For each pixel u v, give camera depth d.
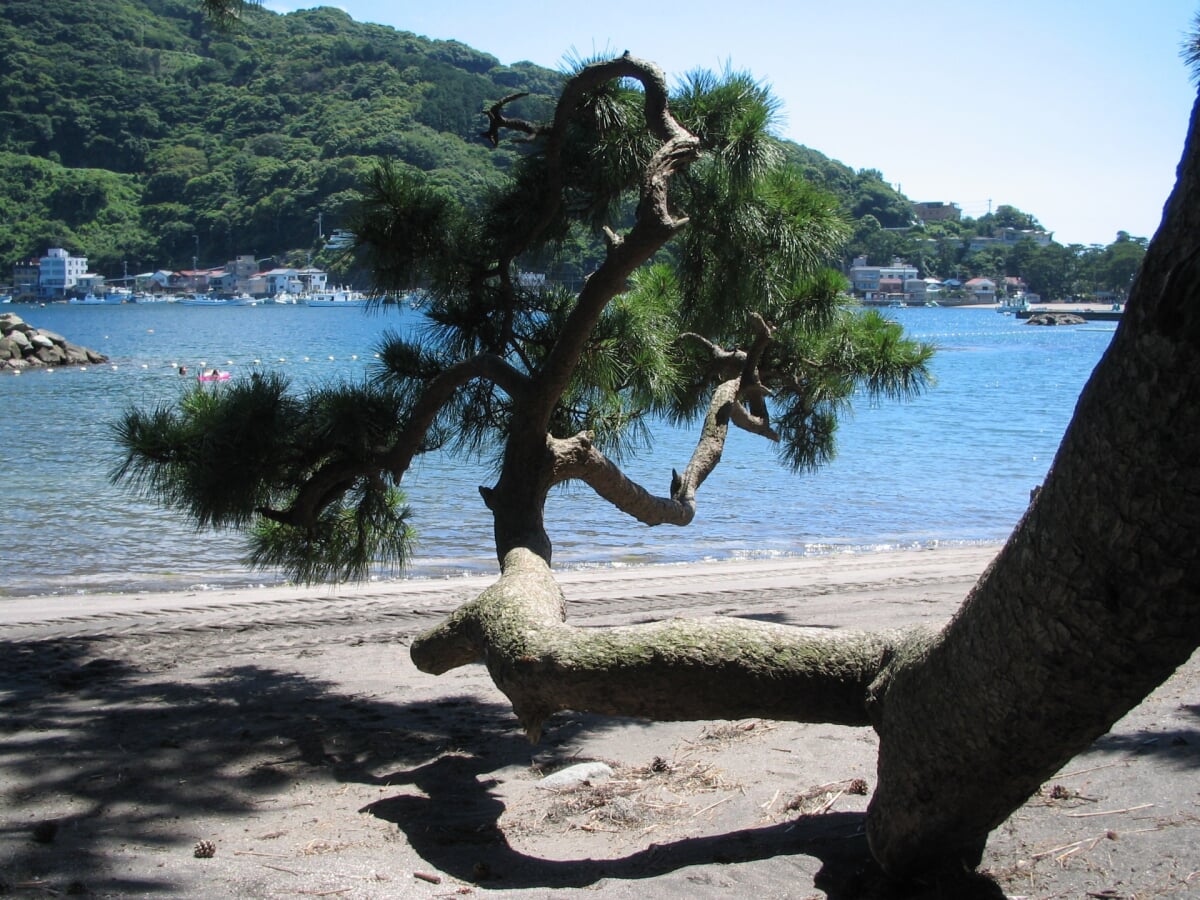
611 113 5.11
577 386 5.43
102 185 144.00
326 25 138.88
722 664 3.22
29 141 145.12
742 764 4.69
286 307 132.38
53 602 9.36
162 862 3.56
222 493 4.84
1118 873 3.18
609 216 5.61
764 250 5.88
